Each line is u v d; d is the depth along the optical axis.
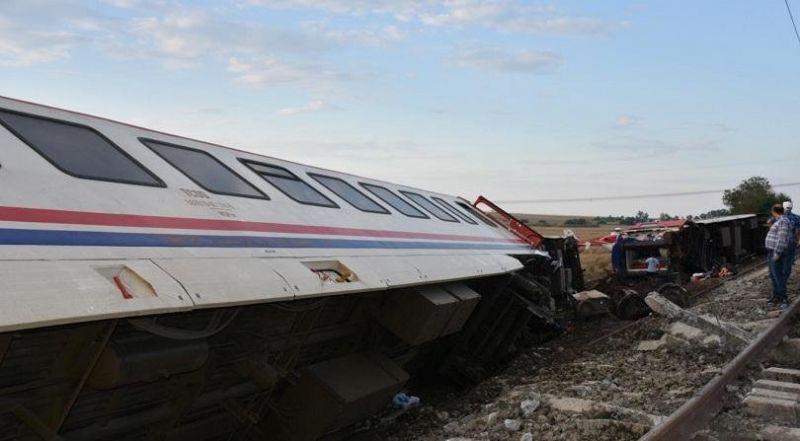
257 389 6.62
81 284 4.05
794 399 6.05
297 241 6.83
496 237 13.34
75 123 5.89
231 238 5.92
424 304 8.10
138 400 5.43
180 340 5.13
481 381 10.89
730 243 27.17
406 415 9.14
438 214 11.86
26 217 4.30
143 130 6.75
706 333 9.26
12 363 4.31
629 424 5.80
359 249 7.80
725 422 5.78
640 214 88.19
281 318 6.55
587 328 14.91
